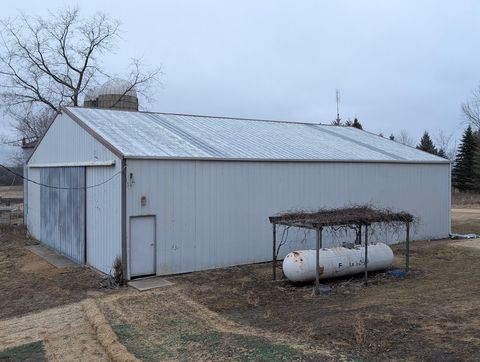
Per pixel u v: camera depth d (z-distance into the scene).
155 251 14.47
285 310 11.05
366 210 14.48
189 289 13.09
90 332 9.66
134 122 18.69
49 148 21.05
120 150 14.20
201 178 15.40
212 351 8.13
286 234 17.55
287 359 7.47
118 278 13.74
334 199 19.14
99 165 15.30
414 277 14.45
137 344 8.75
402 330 8.65
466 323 8.97
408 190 22.08
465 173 66.19
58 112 19.67
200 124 20.86
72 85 45.22
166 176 14.66
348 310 10.51
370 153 21.64
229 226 16.08
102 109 19.98
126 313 10.91
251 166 16.64
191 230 15.20
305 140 21.83
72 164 17.66
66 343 9.04
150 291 12.90
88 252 16.52
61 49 44.34
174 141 16.66
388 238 21.16
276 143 19.84
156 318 10.52
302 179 18.09
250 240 16.59
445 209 23.70
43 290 13.42
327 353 7.65
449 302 10.88
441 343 7.91
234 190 16.20
